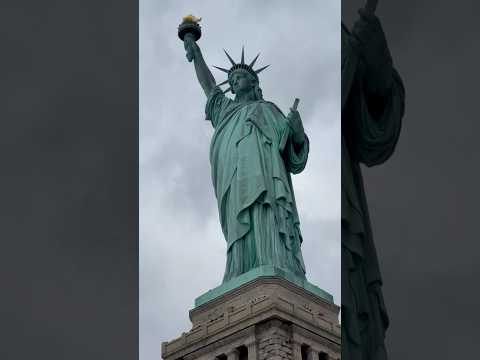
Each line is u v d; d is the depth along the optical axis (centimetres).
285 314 10794
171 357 11800
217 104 12738
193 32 13300
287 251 11588
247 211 11675
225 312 11250
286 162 12319
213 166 12356
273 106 12619
